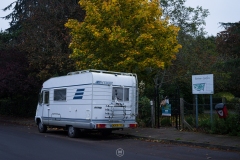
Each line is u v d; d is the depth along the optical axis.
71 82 15.68
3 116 32.09
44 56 23.91
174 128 17.06
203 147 12.37
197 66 25.41
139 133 15.92
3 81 24.95
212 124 14.70
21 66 25.47
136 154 10.72
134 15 17.38
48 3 25.80
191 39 25.94
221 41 19.67
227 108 14.73
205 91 15.03
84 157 10.05
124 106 15.08
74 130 15.41
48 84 17.53
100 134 17.06
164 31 17.47
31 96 29.28
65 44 24.66
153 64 16.77
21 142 13.55
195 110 16.69
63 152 10.99
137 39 16.80
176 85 26.09
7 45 28.67
